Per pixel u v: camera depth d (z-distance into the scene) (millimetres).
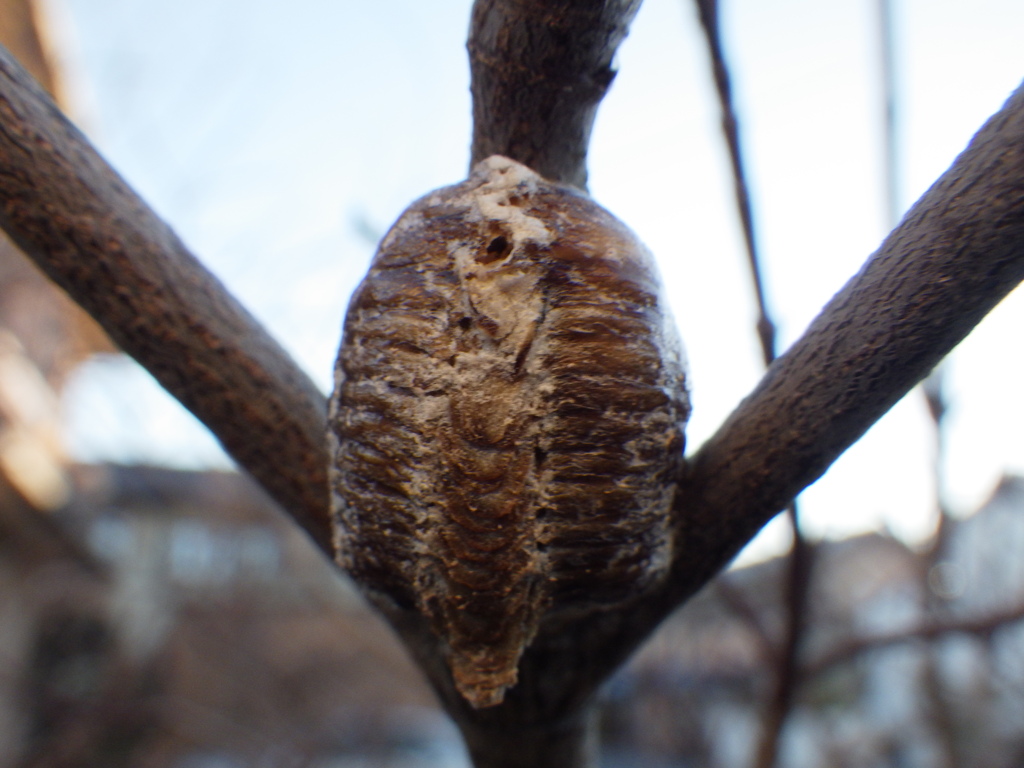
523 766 50
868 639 103
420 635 47
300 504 47
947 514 105
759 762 89
